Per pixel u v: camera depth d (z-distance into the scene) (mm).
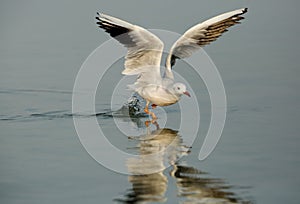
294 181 11164
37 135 14102
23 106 16609
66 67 20344
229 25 14953
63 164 12227
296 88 17391
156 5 28203
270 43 22922
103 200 10445
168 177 11484
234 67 19672
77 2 29797
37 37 24656
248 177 11367
